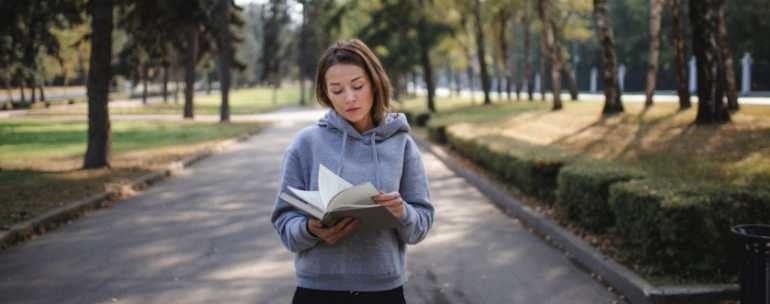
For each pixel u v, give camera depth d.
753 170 10.05
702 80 16.73
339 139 2.88
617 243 7.65
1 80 42.03
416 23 40.06
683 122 18.20
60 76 76.19
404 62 40.50
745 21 40.00
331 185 2.66
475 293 6.71
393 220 2.66
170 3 19.81
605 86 25.41
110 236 9.42
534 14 47.03
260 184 14.82
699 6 16.50
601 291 6.68
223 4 38.53
